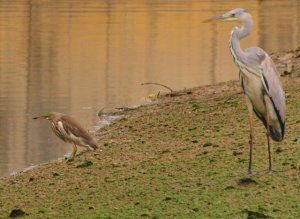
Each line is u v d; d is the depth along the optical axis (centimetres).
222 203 1041
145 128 1633
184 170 1216
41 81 2388
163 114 1759
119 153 1406
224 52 2873
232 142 1363
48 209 1091
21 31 3438
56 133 1454
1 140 1684
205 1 4444
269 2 4519
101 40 3203
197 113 1698
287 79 1941
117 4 4319
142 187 1146
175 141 1449
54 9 4144
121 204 1077
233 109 1673
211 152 1305
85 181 1229
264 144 1320
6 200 1165
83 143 1432
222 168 1200
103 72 2530
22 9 4147
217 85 2073
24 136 1728
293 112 1534
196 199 1065
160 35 3319
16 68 2611
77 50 2977
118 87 2273
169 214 1015
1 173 1407
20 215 1070
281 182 1105
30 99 2122
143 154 1374
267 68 1098
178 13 3944
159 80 2364
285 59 2269
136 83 2330
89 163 1337
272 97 1102
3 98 2141
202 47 3002
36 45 3094
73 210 1073
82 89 2253
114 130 1659
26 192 1207
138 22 3672
